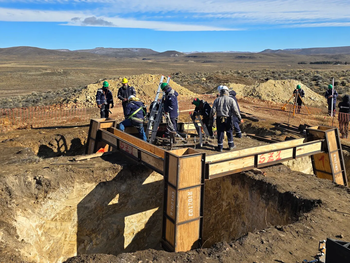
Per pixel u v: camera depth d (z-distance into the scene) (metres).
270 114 16.78
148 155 6.06
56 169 6.45
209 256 4.11
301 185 6.37
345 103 12.26
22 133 10.61
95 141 8.48
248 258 4.03
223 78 40.66
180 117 14.96
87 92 21.66
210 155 5.83
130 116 8.16
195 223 5.34
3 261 3.98
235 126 9.60
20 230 5.32
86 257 4.05
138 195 7.25
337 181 7.87
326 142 7.64
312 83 33.88
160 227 7.94
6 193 5.66
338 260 3.32
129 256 4.12
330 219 4.96
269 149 6.80
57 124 13.08
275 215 5.96
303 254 4.09
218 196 7.74
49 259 6.15
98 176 6.63
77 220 6.52
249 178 6.66
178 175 5.00
